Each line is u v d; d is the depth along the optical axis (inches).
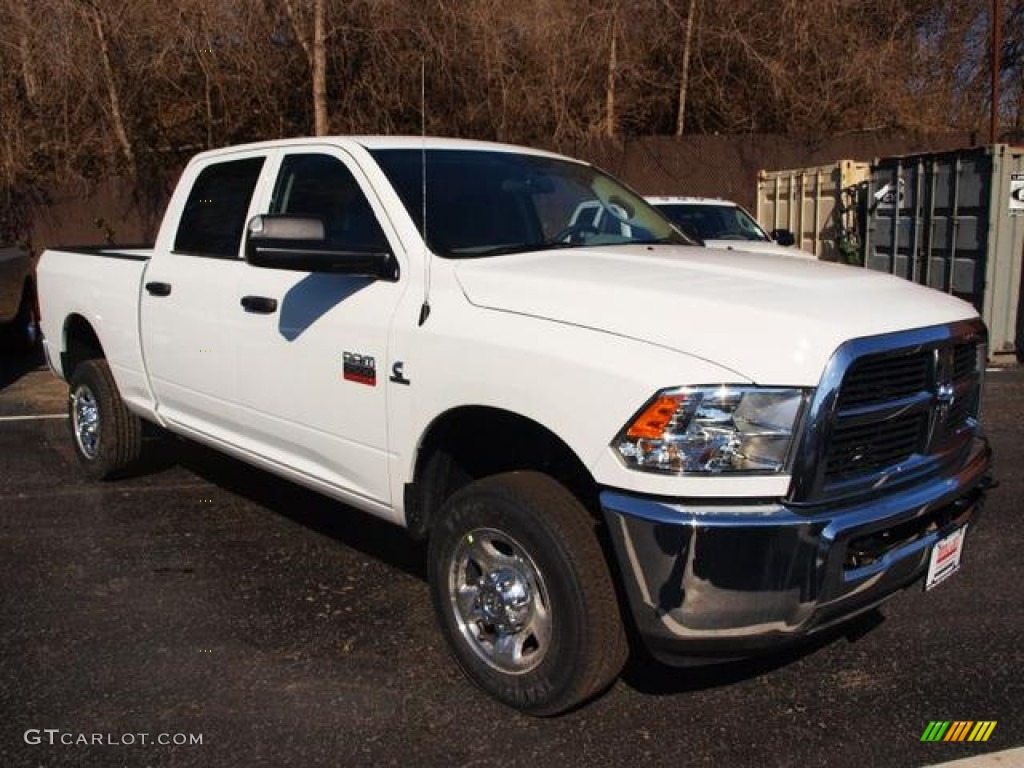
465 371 124.4
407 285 139.1
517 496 118.9
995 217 378.6
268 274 163.6
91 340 237.1
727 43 661.9
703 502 104.7
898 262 437.1
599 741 119.0
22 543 187.9
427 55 575.8
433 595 133.8
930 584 124.0
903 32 728.3
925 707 126.7
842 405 107.6
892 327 113.0
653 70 684.1
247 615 155.1
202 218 189.6
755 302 113.2
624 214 177.0
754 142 585.6
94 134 605.9
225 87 589.0
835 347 105.7
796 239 529.0
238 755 115.6
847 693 130.7
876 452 114.3
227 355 172.1
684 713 125.8
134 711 125.5
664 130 701.3
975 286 390.0
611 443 108.3
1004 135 714.2
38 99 590.6
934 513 122.3
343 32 568.4
